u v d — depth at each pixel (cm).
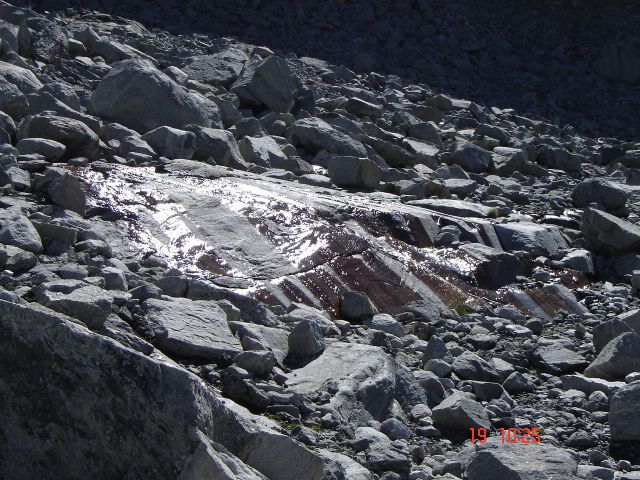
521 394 585
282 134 1174
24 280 566
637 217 1061
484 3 2448
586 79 2253
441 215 896
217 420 364
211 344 518
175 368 344
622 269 892
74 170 775
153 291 563
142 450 340
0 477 350
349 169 1002
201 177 859
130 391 343
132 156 883
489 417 533
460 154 1249
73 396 348
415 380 551
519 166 1289
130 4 1900
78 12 1669
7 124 833
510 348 660
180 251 698
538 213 1044
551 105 2095
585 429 528
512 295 782
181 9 1980
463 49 2248
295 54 1794
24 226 622
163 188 782
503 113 1784
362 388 510
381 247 779
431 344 605
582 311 779
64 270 572
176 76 1229
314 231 761
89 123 916
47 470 349
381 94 1617
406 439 491
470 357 604
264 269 700
